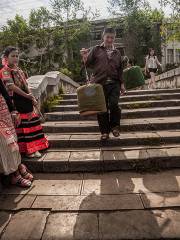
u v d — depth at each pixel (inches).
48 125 222.8
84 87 165.3
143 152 174.4
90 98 164.1
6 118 145.1
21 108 169.9
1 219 124.2
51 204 133.3
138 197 134.9
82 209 127.7
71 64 1165.7
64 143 193.0
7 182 156.5
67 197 138.9
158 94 296.0
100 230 112.7
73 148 191.0
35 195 142.7
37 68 1266.0
